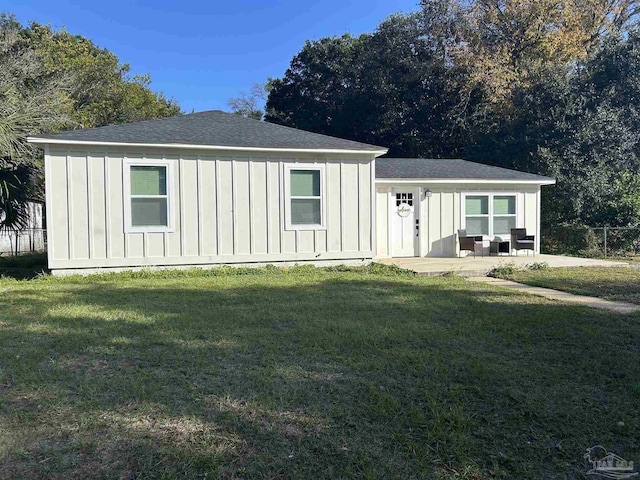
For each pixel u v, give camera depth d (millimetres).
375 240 12094
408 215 13523
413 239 13562
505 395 3516
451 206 13711
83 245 9570
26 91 16781
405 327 5422
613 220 15586
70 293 7719
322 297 7355
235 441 2852
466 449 2770
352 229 11367
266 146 10391
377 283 8852
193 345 4715
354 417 3160
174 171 10062
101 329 5301
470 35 23781
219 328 5375
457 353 4492
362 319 5840
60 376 3842
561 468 2617
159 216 10055
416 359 4297
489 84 22156
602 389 3654
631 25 23594
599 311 6402
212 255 10398
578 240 15172
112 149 9625
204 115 12414
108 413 3189
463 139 24891
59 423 3047
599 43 22000
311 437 2900
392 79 26531
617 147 17562
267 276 9766
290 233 10906
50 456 2666
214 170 10320
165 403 3350
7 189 11055
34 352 4441
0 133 11016
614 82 18547
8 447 2744
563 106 18688
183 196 10141
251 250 10656
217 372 3957
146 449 2744
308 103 31266
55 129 17188
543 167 18156
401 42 26141
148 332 5184
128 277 9469
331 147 10836
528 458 2711
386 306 6648
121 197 9750
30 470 2531
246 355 4414
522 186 14148
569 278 9578
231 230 10500
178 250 10180
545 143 18891
